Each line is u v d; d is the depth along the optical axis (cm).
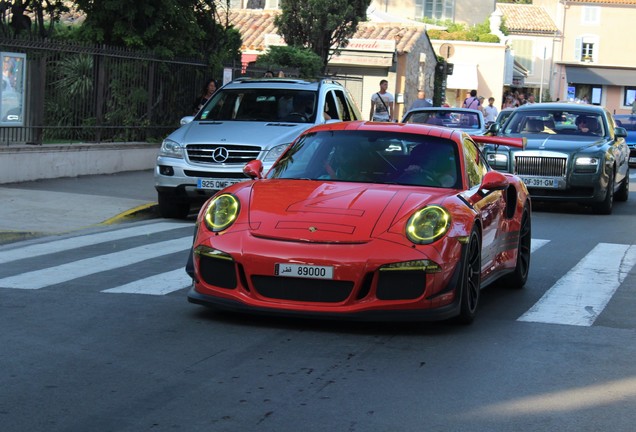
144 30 2252
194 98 2298
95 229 1357
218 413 537
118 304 829
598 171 1741
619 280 1038
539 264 1146
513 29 7200
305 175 850
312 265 707
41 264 1042
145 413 534
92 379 599
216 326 747
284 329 741
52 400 555
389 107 2722
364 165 849
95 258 1091
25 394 566
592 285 1003
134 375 610
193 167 1434
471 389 598
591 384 618
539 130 1897
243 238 731
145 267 1032
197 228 773
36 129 1770
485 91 5444
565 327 788
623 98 7456
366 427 520
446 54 3534
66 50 1841
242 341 702
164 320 767
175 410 541
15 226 1304
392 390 590
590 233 1473
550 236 1417
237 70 2458
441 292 721
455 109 2295
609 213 1802
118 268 1023
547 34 7206
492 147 1794
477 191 845
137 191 1731
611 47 7331
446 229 734
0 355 652
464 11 5722
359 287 707
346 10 2908
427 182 830
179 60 2217
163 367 630
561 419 544
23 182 1719
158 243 1223
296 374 619
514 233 942
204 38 2411
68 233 1307
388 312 710
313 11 2897
